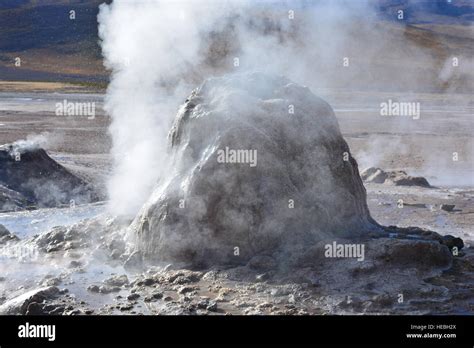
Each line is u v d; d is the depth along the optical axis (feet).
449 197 59.72
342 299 28.99
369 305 28.43
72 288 32.12
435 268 32.73
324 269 31.63
